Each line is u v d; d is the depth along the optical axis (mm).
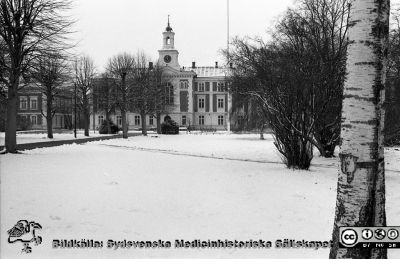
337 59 15344
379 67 4531
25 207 7770
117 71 50969
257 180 11680
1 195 8641
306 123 14000
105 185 10305
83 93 44812
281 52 15164
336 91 15586
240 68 19250
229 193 9734
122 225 6914
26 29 17906
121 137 43688
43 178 10961
